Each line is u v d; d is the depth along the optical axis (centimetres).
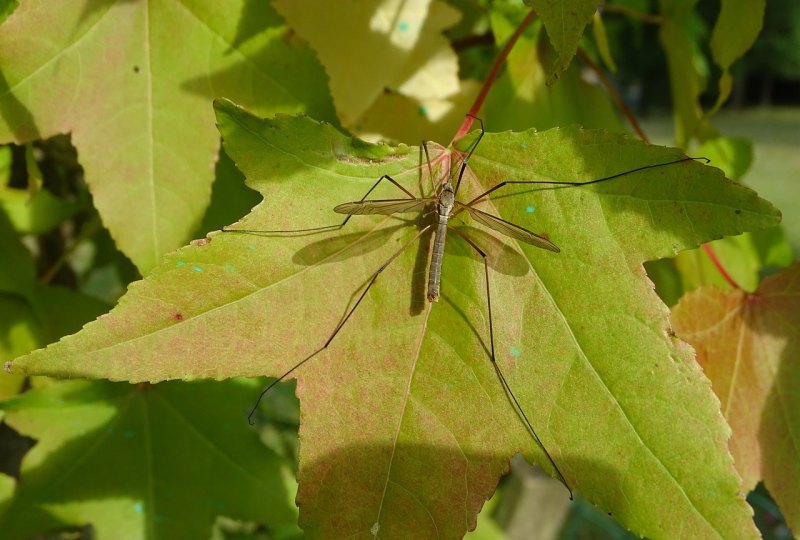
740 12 30
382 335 27
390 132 31
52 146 33
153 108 28
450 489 27
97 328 26
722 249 34
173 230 28
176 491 31
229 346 26
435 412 27
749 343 30
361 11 30
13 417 30
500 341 27
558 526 51
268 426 49
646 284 27
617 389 27
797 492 29
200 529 31
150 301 26
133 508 31
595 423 27
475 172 28
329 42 30
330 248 27
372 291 27
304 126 27
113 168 28
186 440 31
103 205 28
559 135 27
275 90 29
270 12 28
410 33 31
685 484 26
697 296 29
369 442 27
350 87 30
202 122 28
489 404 27
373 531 26
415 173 28
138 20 28
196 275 26
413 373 27
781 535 60
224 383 32
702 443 26
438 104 31
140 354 26
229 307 26
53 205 31
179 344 26
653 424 26
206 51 28
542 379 27
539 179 27
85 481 31
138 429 31
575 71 33
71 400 31
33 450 31
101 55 28
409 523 26
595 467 27
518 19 32
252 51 28
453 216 28
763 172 181
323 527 26
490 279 28
